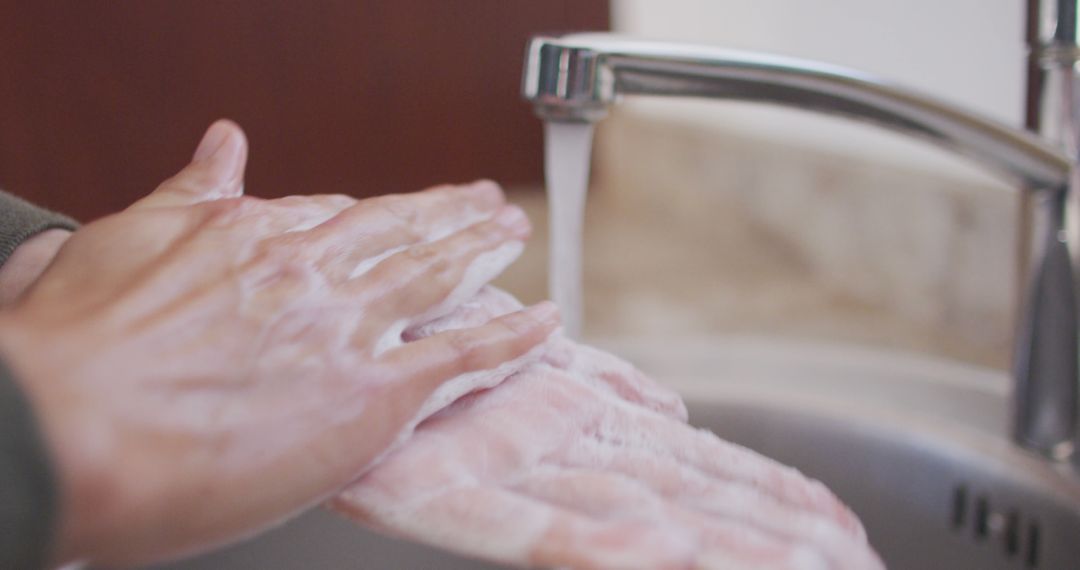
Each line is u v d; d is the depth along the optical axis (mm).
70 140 2100
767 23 1419
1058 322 857
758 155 1549
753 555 701
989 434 894
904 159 1205
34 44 2025
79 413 685
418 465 736
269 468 713
